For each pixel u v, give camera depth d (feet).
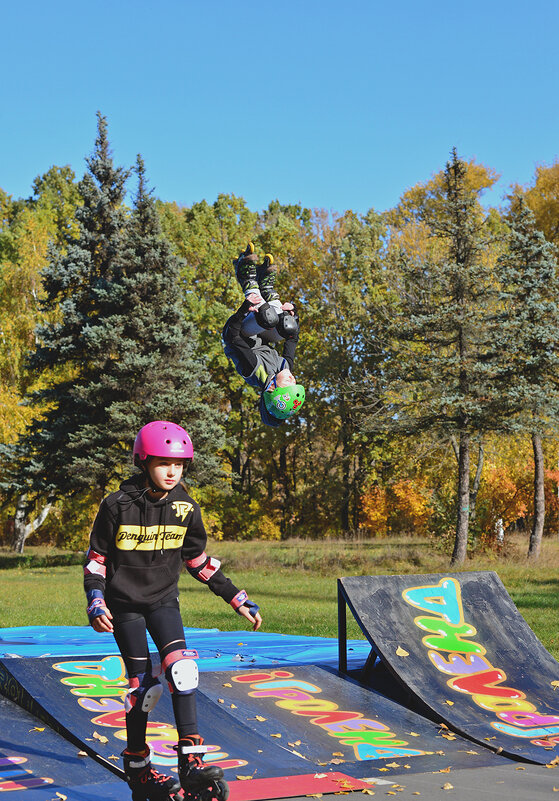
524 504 104.68
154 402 94.48
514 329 86.33
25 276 130.62
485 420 86.48
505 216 153.48
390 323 91.71
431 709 17.46
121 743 14.49
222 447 102.37
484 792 13.30
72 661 18.24
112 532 12.32
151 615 12.51
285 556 101.40
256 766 14.21
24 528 127.85
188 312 154.51
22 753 14.01
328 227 160.86
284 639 29.22
